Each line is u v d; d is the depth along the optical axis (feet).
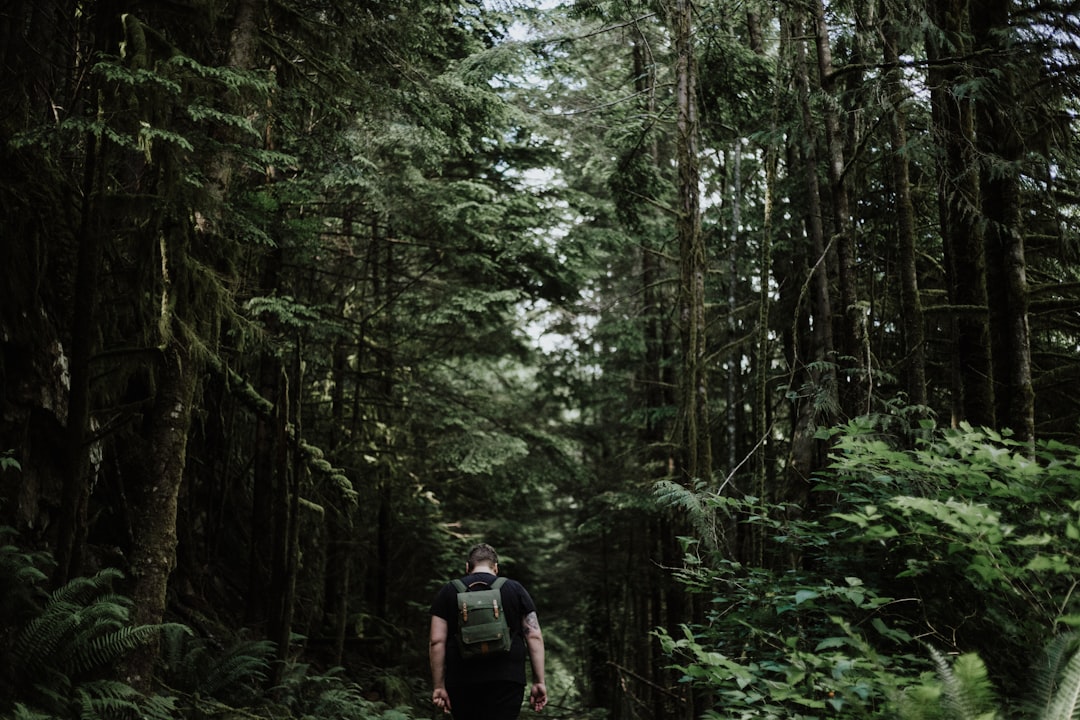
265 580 39.04
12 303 24.68
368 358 54.80
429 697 44.21
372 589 61.52
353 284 53.42
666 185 41.39
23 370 24.80
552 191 54.24
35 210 26.48
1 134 26.08
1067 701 9.09
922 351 24.30
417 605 57.26
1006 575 11.88
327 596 51.93
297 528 31.58
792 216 39.04
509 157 55.11
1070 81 24.34
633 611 70.59
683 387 33.65
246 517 46.19
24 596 19.53
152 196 21.98
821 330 30.73
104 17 23.20
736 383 47.55
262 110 28.14
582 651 79.30
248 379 39.29
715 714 12.80
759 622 15.46
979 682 9.52
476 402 58.39
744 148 42.86
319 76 31.01
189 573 36.35
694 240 31.55
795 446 29.86
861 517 11.82
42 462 25.20
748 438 53.93
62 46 30.73
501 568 70.08
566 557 76.79
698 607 30.07
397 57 33.99
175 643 26.02
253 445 46.70
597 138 51.80
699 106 37.22
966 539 12.35
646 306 60.03
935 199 33.30
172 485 23.21
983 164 23.16
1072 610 11.35
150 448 23.35
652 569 58.13
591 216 56.75
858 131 25.72
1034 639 11.94
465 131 39.68
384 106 34.24
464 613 16.80
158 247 24.22
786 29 30.14
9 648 18.13
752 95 36.91
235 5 28.12
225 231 26.81
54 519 25.38
